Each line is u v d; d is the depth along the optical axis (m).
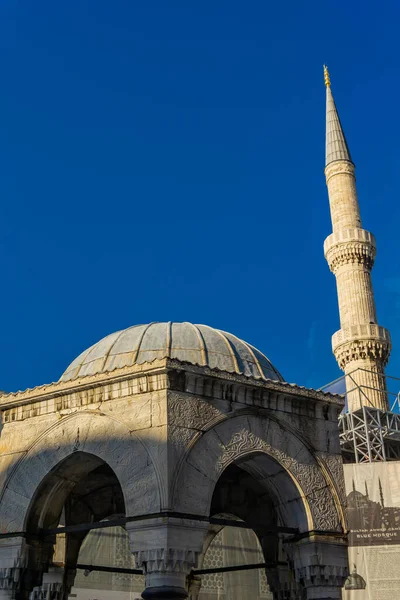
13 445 15.60
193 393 14.38
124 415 14.31
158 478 13.40
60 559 17.95
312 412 16.08
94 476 18.22
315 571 14.90
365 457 37.69
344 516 15.61
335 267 57.34
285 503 15.62
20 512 14.99
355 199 59.84
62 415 15.14
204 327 17.16
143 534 13.21
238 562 38.12
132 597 35.78
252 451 14.77
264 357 17.44
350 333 52.62
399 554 18.31
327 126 64.25
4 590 14.65
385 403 50.38
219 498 18.45
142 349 15.80
